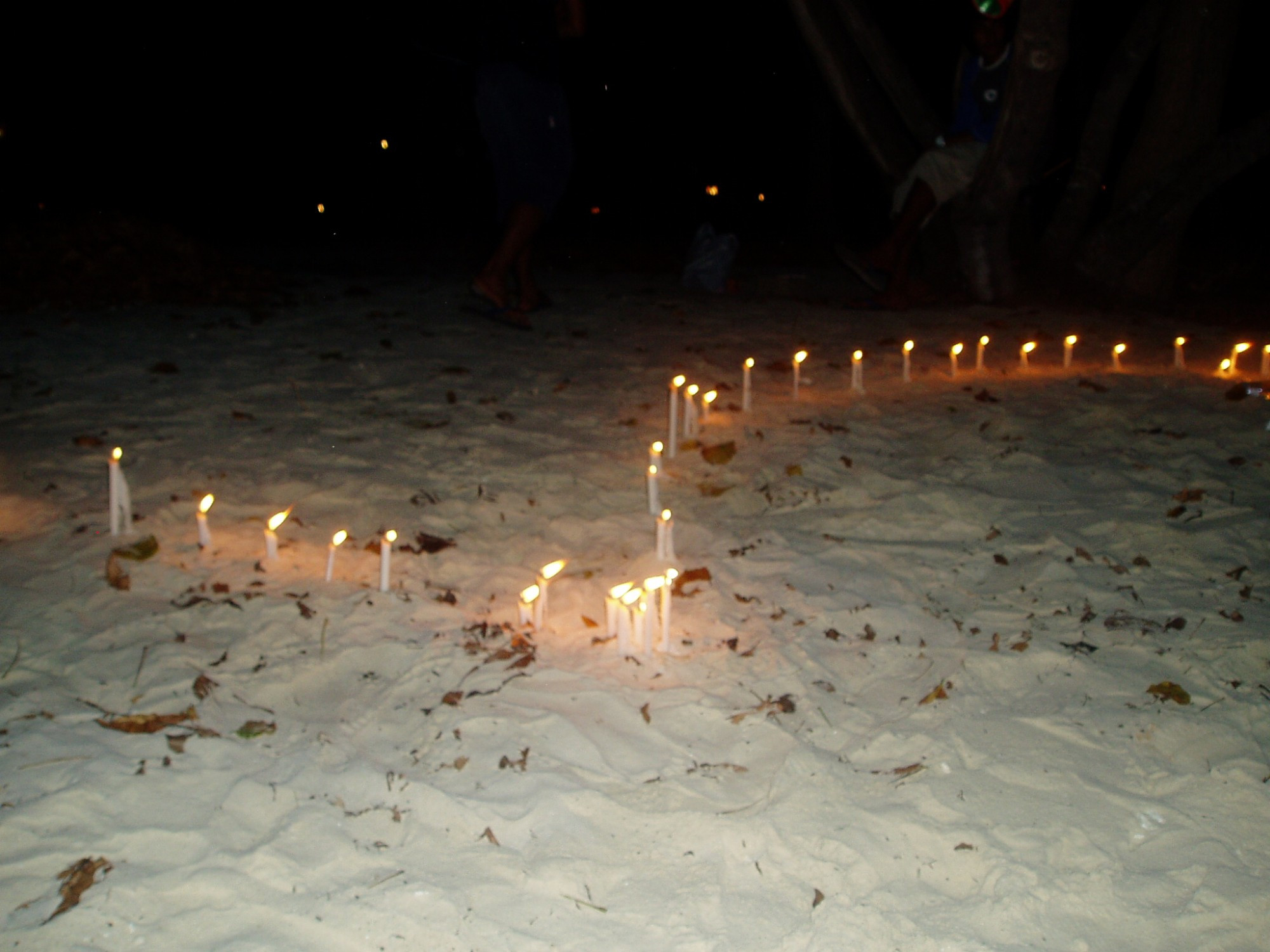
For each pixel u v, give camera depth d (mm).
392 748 1431
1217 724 1485
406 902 1162
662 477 2361
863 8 4457
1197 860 1253
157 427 2504
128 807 1274
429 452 2439
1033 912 1185
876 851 1267
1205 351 3568
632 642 1683
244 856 1208
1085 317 4070
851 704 1563
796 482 2338
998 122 3965
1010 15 3963
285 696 1540
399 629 1704
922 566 1976
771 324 3830
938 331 3797
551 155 3340
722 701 1557
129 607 1721
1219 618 1759
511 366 3145
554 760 1403
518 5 3162
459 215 6742
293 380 2910
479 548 2018
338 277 4438
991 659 1655
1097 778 1390
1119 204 4551
